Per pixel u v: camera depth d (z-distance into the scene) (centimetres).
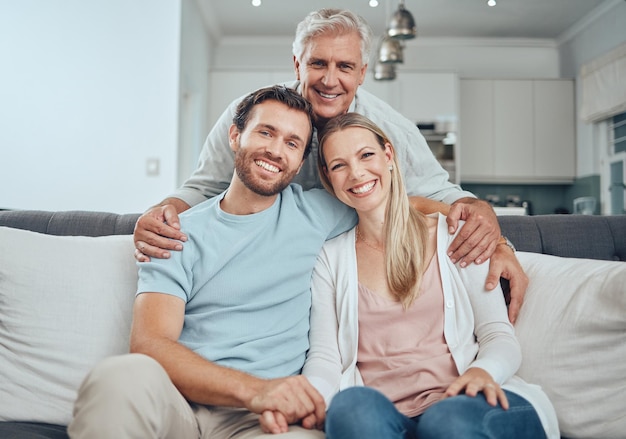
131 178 429
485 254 143
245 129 150
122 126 431
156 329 131
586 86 599
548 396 128
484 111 647
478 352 136
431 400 128
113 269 154
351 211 162
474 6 586
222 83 617
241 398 117
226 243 147
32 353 144
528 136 645
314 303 151
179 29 434
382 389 135
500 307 139
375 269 149
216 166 196
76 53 434
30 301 147
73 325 146
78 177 430
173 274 139
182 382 120
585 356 126
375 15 603
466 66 682
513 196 671
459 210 150
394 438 105
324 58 178
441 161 618
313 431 118
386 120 199
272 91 151
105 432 102
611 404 121
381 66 462
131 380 104
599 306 127
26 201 430
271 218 152
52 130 432
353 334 142
